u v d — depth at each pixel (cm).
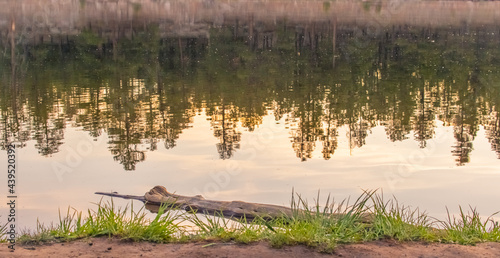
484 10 8262
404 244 572
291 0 8069
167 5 7338
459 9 8269
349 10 7775
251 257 524
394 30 5662
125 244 564
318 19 6938
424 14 7588
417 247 562
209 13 7225
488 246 569
